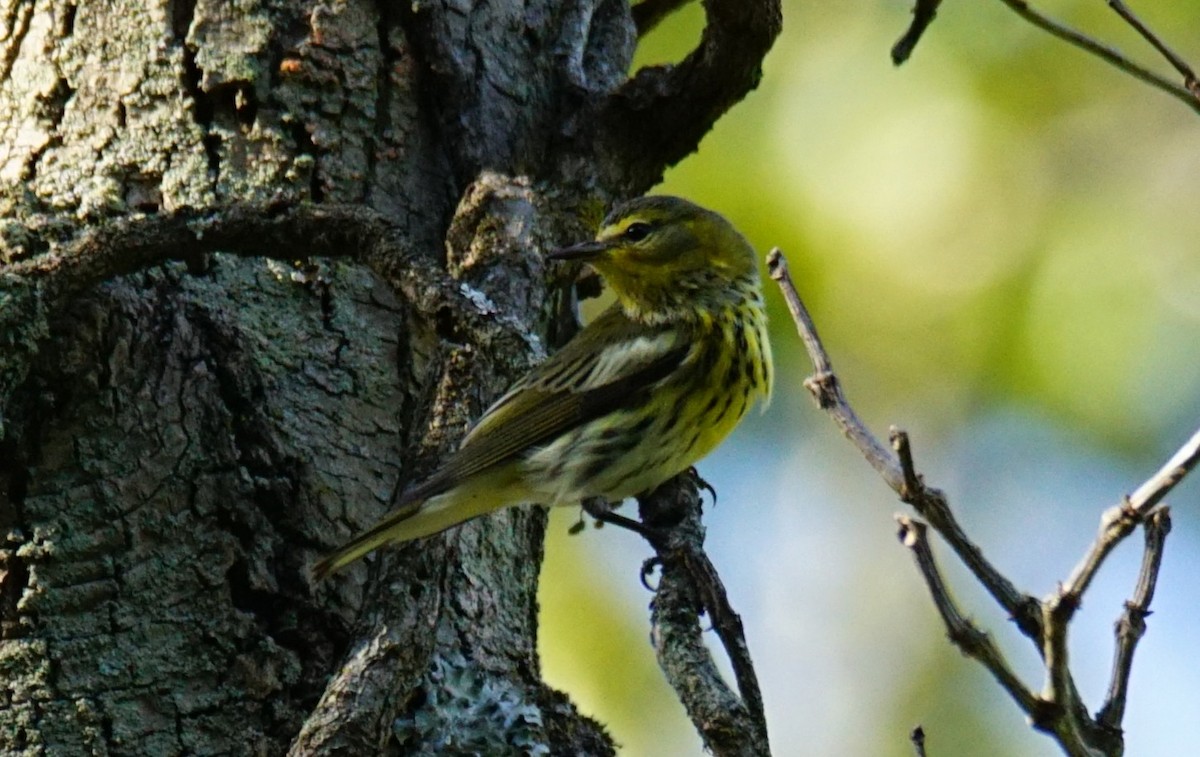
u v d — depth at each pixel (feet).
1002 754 47.60
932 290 45.09
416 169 31.55
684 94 33.63
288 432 28.02
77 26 30.66
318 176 30.22
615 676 46.83
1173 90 27.32
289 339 28.73
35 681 25.68
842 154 45.42
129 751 25.58
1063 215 45.24
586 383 35.55
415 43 32.19
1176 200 45.34
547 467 33.73
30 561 26.09
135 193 29.58
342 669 24.47
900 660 49.49
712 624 26.12
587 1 35.55
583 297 40.73
